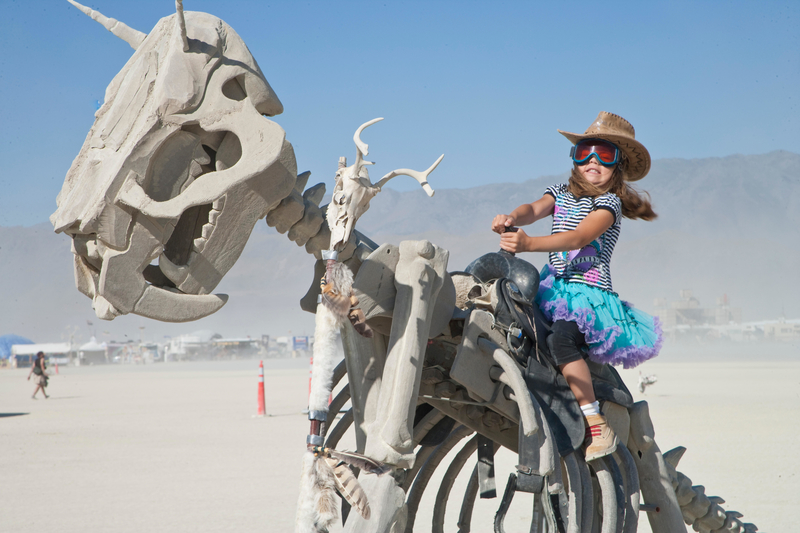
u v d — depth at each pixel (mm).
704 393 22734
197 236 2818
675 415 16188
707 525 4301
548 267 3646
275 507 7672
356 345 2898
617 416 3471
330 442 3680
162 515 7301
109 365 110875
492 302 3189
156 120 2574
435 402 3490
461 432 4137
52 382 44312
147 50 2746
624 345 3414
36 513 7449
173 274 2664
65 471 10203
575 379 3260
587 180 3549
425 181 2682
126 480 9438
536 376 3266
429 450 4160
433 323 3074
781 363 53656
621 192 3574
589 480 3303
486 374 3105
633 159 3650
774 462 10016
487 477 3688
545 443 2988
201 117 2637
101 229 2537
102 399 25750
